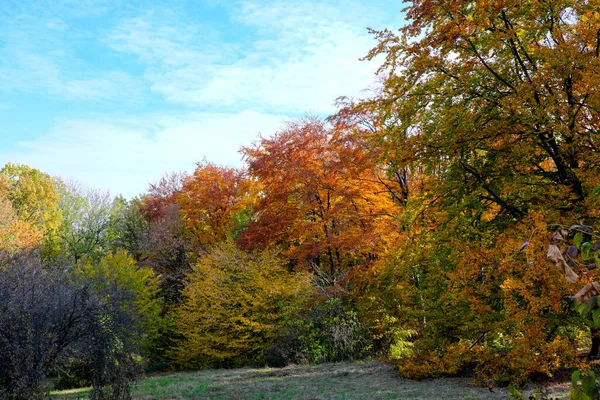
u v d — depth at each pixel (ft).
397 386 36.68
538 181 35.58
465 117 33.27
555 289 21.03
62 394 42.60
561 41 30.09
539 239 15.21
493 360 33.17
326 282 65.67
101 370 36.09
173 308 79.00
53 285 41.27
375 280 52.54
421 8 34.09
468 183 36.01
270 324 62.34
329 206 62.90
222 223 90.94
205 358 67.26
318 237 66.64
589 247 5.56
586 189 30.45
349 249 59.06
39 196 116.78
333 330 57.67
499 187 35.50
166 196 109.70
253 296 65.26
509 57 33.71
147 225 111.14
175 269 90.17
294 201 66.33
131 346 45.55
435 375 38.52
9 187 116.06
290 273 68.03
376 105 40.32
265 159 65.00
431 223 42.27
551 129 30.81
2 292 36.76
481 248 30.01
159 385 44.55
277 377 47.14
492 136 33.73
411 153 35.78
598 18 27.94
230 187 92.84
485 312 31.86
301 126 67.97
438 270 38.29
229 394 37.06
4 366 32.76
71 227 125.70
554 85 30.12
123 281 70.33
